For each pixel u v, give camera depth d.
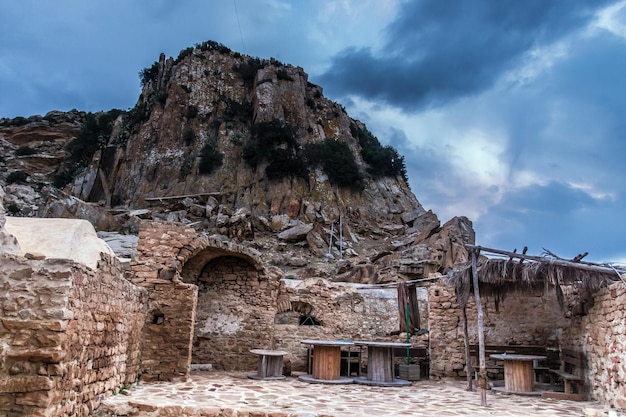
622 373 6.95
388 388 9.61
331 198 40.44
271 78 51.06
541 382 10.64
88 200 41.41
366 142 53.69
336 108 56.41
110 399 6.56
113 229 31.09
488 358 11.31
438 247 26.81
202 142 44.53
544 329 11.30
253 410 6.29
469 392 9.25
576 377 8.86
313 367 10.48
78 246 5.86
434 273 24.17
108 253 6.57
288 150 42.62
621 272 7.34
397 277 22.81
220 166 41.97
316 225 34.53
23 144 55.84
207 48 56.06
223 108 48.47
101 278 6.22
